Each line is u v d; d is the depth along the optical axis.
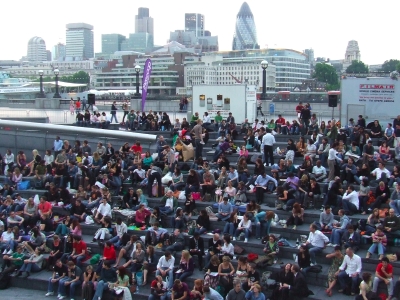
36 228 21.28
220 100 37.94
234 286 16.69
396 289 16.17
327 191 21.55
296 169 24.39
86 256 20.31
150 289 18.77
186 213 22.42
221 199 22.53
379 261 17.67
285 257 19.30
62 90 139.38
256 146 29.05
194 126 30.17
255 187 22.95
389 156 24.98
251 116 38.44
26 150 32.34
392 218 18.47
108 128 36.47
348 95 31.69
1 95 117.25
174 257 19.89
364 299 16.08
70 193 24.78
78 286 19.14
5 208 23.47
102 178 24.94
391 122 30.89
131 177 25.31
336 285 17.39
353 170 22.86
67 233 21.80
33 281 20.03
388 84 30.72
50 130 31.67
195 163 26.11
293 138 30.17
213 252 19.16
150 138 30.47
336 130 26.64
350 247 17.22
